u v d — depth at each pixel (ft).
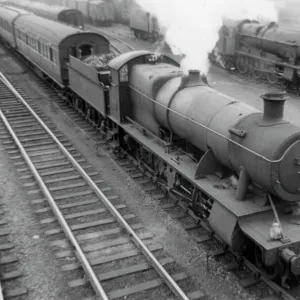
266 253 19.90
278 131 21.04
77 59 46.98
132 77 35.63
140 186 33.68
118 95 36.42
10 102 56.03
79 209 30.19
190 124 27.43
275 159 20.38
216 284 22.29
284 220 22.25
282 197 21.07
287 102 60.08
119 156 39.32
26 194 32.42
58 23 64.44
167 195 32.01
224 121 24.56
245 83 72.90
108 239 26.53
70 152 40.60
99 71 42.16
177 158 28.63
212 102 26.63
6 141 43.01
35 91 62.39
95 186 32.58
